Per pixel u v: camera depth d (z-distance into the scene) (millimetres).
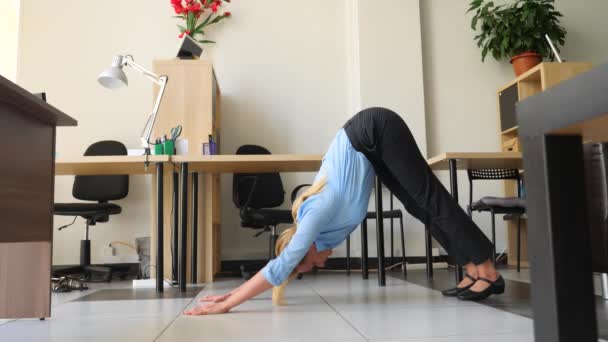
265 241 4371
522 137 560
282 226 4383
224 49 4516
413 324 1599
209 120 3633
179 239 3184
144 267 3688
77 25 4402
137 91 4395
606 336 1375
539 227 534
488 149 4711
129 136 4344
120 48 4418
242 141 4465
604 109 441
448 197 2080
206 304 1918
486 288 2088
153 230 3201
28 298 1782
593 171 1835
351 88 4582
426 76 4703
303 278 3430
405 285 2852
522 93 4211
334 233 1985
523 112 557
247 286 1886
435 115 4680
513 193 4492
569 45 4918
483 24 4480
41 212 1170
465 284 2205
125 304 2211
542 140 527
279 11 4598
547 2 4449
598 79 447
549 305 521
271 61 4551
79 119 4320
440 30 4766
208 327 1598
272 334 1468
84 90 4352
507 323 1588
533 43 4340
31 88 4301
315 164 2924
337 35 4641
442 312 1834
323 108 4562
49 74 4332
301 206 1946
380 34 4516
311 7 4637
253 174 3889
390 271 3988
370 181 2059
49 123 1223
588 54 4922
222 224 4340
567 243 516
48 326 1672
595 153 1830
